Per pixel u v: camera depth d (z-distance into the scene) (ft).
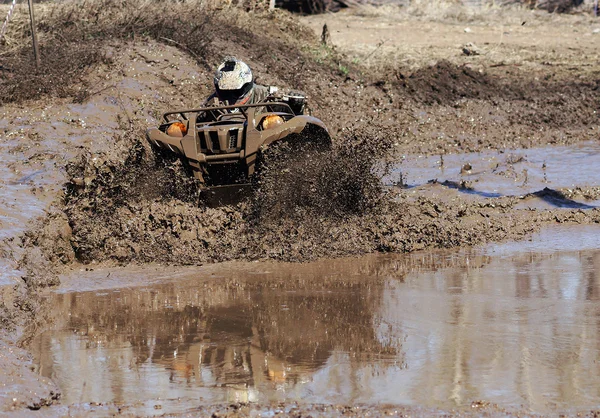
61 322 60.90
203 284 69.97
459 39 263.70
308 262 76.23
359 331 56.59
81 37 162.91
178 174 87.30
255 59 171.63
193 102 143.84
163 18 169.99
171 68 151.12
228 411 43.96
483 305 61.41
